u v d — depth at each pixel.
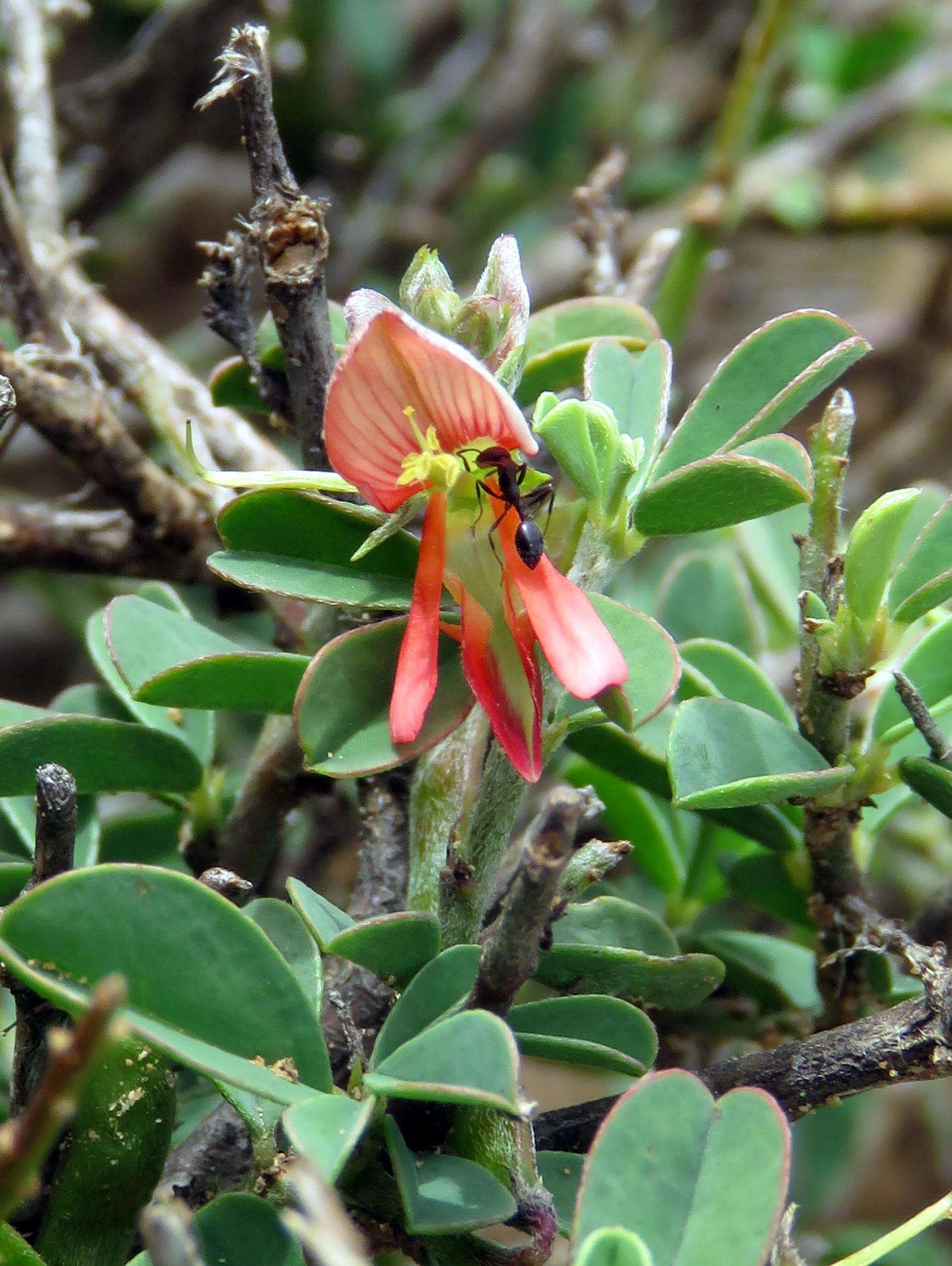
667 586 0.17
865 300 0.42
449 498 0.14
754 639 0.17
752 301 0.42
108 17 0.34
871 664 0.14
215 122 0.36
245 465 0.17
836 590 0.14
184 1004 0.13
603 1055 0.14
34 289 0.17
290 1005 0.13
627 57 0.36
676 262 0.21
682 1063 0.16
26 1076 0.14
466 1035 0.13
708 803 0.14
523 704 0.13
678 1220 0.13
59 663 0.35
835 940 0.15
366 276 0.33
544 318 0.16
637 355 0.16
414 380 0.13
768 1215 0.13
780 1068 0.14
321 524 0.14
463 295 0.32
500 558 0.14
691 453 0.14
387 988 0.15
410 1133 0.13
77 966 0.13
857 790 0.15
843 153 0.33
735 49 0.36
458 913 0.14
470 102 0.34
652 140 0.36
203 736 0.16
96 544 0.17
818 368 0.14
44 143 0.19
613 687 0.13
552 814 0.13
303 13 0.32
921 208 0.32
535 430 0.14
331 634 0.16
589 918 0.15
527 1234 0.13
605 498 0.14
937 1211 0.14
